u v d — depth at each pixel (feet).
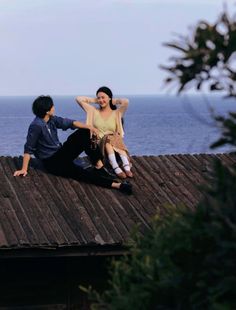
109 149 39.68
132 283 16.83
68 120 39.17
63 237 34.04
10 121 555.28
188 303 14.65
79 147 38.96
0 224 34.65
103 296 18.20
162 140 250.98
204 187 14.51
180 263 14.87
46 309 36.06
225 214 13.75
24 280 35.99
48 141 39.34
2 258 33.45
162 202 38.04
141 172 41.45
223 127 14.15
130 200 37.99
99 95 40.22
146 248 18.26
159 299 15.26
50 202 36.99
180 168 42.32
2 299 35.76
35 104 39.14
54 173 39.63
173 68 14.10
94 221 35.63
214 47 13.82
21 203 36.68
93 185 39.11
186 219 15.08
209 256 13.85
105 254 34.24
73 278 36.32
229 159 43.45
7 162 41.29
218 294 13.52
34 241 33.45
